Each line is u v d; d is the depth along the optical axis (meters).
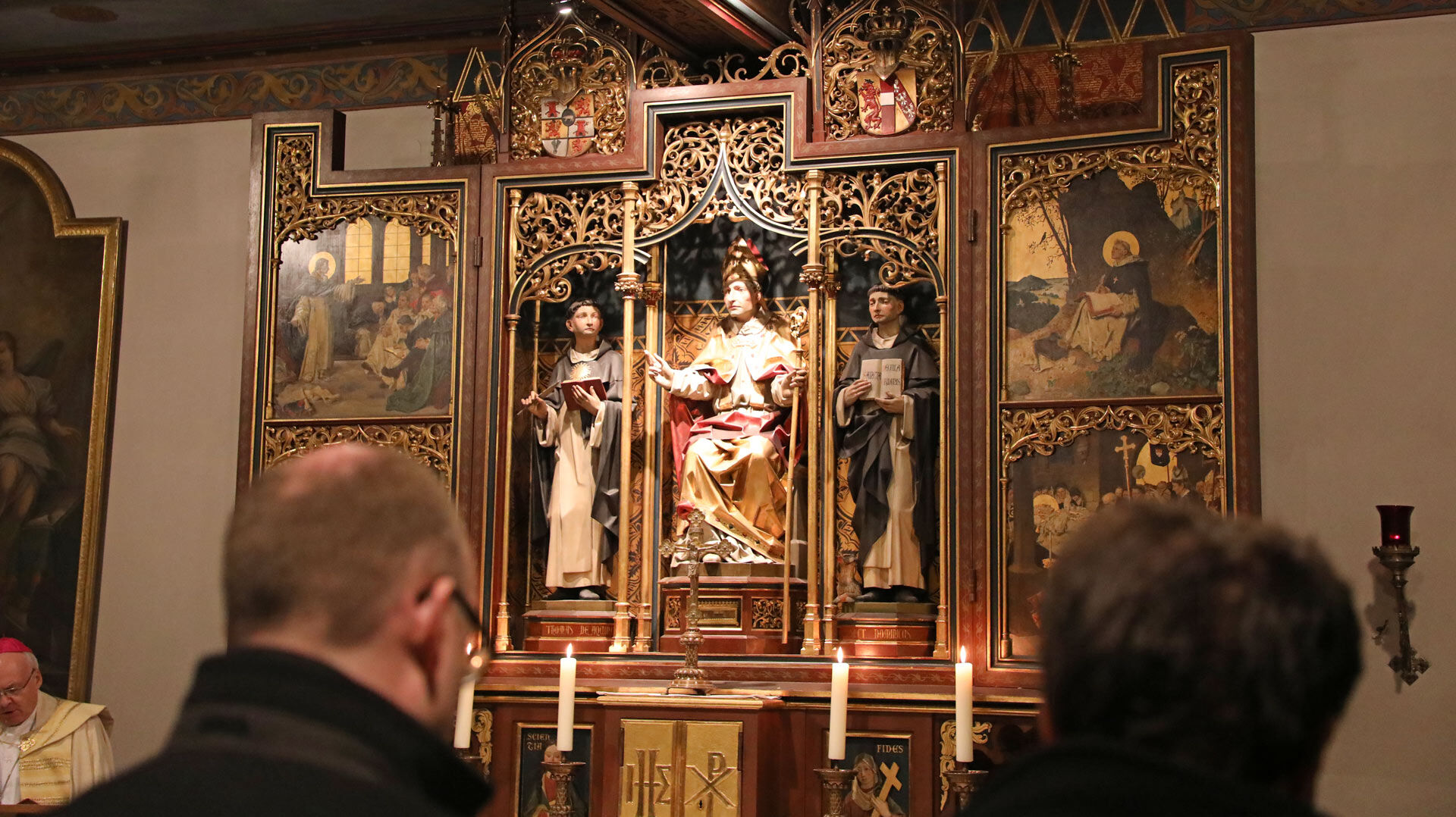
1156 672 1.50
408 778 1.62
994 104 8.66
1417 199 7.86
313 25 9.71
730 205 8.42
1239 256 7.44
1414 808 7.46
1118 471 7.59
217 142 10.00
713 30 8.59
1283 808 1.43
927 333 8.53
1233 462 7.34
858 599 8.16
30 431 9.92
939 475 8.03
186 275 9.90
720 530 8.29
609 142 8.60
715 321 8.90
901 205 8.27
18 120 10.37
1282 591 1.50
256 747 1.58
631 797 7.41
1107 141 7.74
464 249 8.55
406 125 9.66
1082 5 8.62
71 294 10.02
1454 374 7.70
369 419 8.50
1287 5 8.22
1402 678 7.48
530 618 8.54
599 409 8.62
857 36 8.34
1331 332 7.91
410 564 1.77
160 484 9.71
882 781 7.48
